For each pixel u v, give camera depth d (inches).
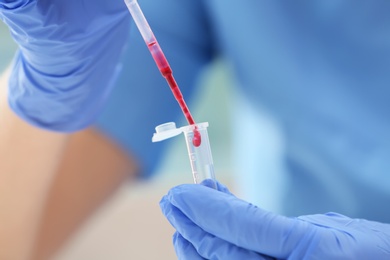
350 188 45.9
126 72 45.9
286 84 46.8
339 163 46.0
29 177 43.3
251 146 51.5
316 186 47.9
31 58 33.3
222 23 48.1
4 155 43.0
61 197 44.9
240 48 48.3
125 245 72.1
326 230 30.4
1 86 44.1
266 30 45.9
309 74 45.5
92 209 45.9
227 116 112.3
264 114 49.1
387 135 43.8
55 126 37.4
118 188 46.8
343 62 44.0
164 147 48.1
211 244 29.7
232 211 29.0
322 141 46.4
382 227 33.4
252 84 49.1
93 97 36.7
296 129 47.4
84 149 44.8
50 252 45.2
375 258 30.3
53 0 30.2
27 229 44.1
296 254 29.1
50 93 35.2
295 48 45.3
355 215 46.4
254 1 45.4
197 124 31.1
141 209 77.1
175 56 48.6
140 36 46.7
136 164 46.8
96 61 34.6
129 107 45.7
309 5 44.0
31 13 29.5
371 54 43.2
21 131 42.7
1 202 43.4
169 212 30.5
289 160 48.6
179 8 48.4
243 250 29.6
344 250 29.7
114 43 34.9
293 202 49.1
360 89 43.9
